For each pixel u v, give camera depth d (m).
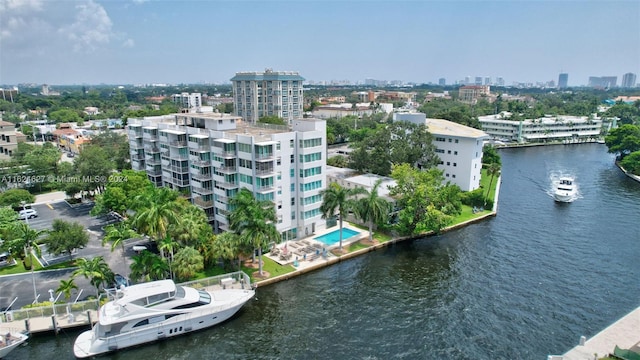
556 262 73.88
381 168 112.88
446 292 63.84
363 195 88.81
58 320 53.53
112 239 61.16
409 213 83.56
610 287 64.62
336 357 49.06
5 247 63.53
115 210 87.00
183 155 88.62
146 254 60.19
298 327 55.22
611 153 173.25
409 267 72.69
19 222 75.81
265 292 63.78
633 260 74.44
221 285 62.34
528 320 55.94
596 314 57.16
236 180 80.56
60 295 60.12
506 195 118.62
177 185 91.62
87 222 91.81
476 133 119.56
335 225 91.44
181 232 64.56
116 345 49.91
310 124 84.12
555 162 169.25
